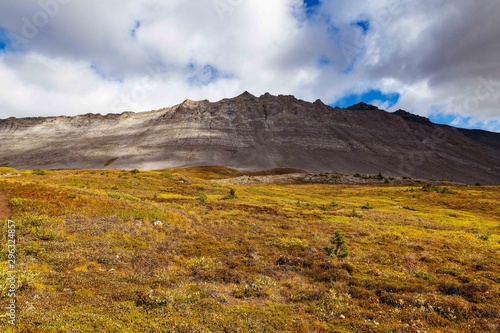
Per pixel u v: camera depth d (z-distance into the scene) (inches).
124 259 762.2
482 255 1043.9
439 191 3892.7
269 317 515.8
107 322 439.8
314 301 605.3
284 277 756.0
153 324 452.4
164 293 564.4
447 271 837.2
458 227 1717.5
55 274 610.2
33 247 749.9
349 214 1946.4
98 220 1076.5
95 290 556.7
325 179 6466.5
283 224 1425.9
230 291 640.4
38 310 452.1
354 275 774.5
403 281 741.3
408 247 1115.3
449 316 561.0
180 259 829.2
